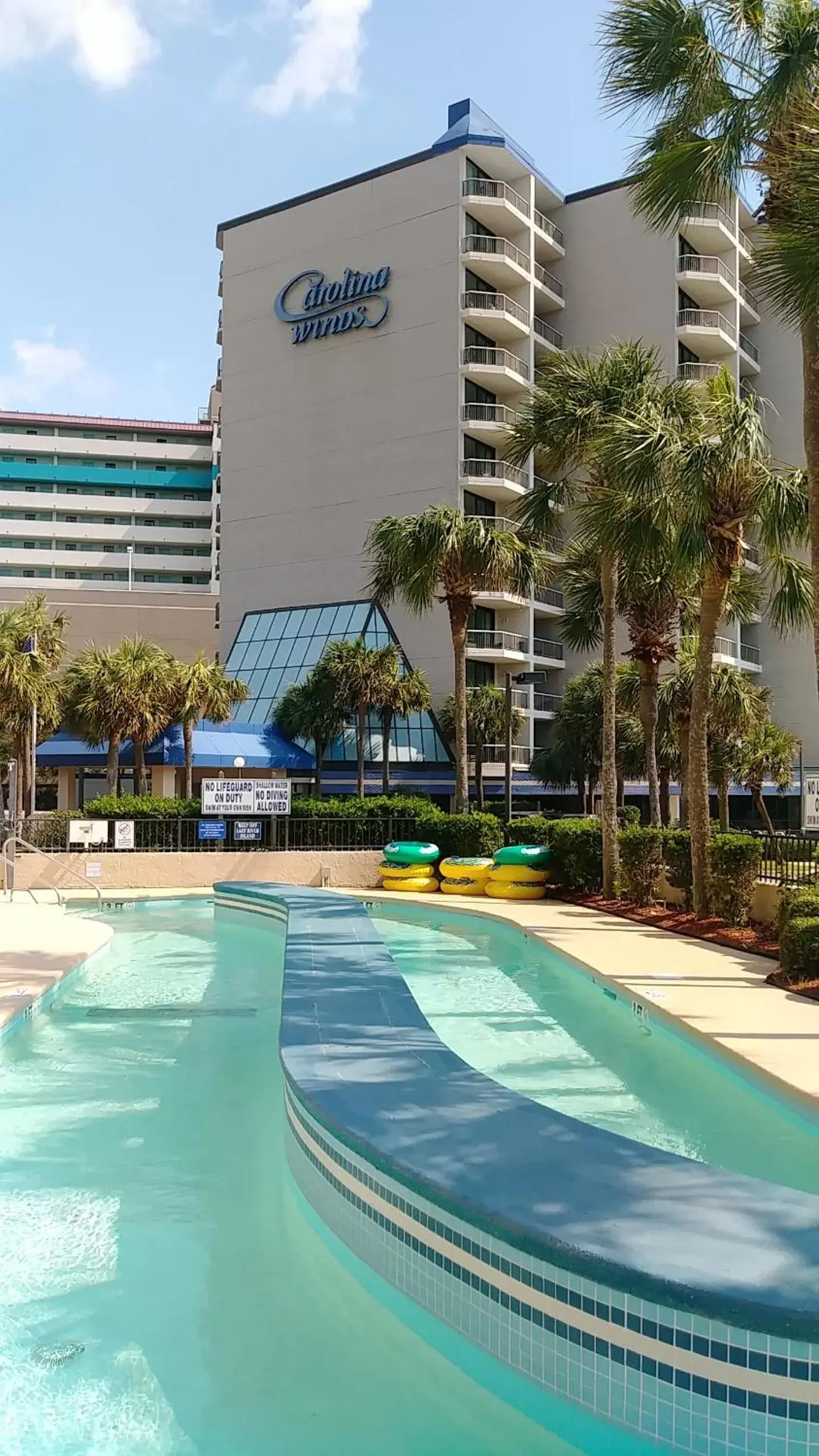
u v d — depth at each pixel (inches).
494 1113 207.5
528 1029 372.5
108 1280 183.8
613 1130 252.7
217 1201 219.9
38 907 728.3
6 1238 201.3
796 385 2086.6
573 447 707.4
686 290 1941.4
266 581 2018.9
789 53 400.2
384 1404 145.6
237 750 1610.5
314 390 1979.6
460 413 1787.6
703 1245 141.0
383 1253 179.3
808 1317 120.6
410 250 1863.9
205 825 901.2
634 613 890.7
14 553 3467.0
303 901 671.1
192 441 3747.5
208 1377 153.3
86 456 3649.1
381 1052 263.4
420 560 919.0
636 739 1519.4
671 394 686.5
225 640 2065.7
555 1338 142.0
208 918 729.6
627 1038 356.5
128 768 1665.8
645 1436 130.9
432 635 1792.6
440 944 601.3
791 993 374.3
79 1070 323.3
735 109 427.2
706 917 577.9
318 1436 138.6
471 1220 156.5
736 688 1115.9
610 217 1969.7
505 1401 147.6
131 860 870.4
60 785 1859.0
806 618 593.0
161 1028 382.0
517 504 775.1
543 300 1964.8
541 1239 144.5
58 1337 164.7
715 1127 255.4
